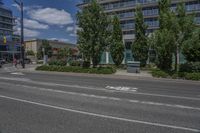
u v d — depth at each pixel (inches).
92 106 367.6
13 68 1563.7
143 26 1354.6
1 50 3806.6
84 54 1171.9
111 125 267.0
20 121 283.7
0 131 246.8
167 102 405.4
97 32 1146.7
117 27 1459.2
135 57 1359.5
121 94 491.2
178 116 309.4
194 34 903.1
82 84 668.7
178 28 891.4
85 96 462.9
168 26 921.5
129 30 2982.3
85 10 1160.2
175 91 548.7
